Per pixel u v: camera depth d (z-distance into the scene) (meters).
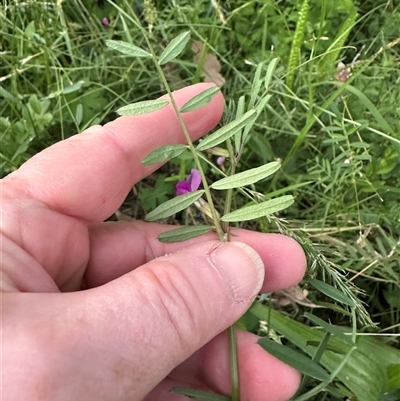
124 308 0.08
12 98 0.15
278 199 0.08
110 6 0.18
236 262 0.09
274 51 0.16
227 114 0.11
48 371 0.07
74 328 0.07
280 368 0.11
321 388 0.10
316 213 0.15
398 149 0.14
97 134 0.10
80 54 0.17
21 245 0.09
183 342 0.08
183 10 0.17
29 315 0.07
